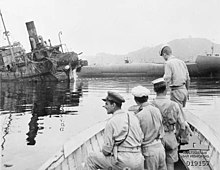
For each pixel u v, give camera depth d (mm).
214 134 4305
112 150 2781
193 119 5148
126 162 2705
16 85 29422
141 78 42375
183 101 4070
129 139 2734
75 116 13398
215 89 25219
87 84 31656
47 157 6996
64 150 3783
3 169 6023
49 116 13438
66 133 9766
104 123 5332
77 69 32312
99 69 42719
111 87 28031
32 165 6461
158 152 2932
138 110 3061
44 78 30109
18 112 14617
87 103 17953
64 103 18016
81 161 3738
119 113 2807
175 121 3291
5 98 20500
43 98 20516
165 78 4027
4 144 8211
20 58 29938
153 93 20688
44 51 30078
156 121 2936
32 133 9758
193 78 38719
